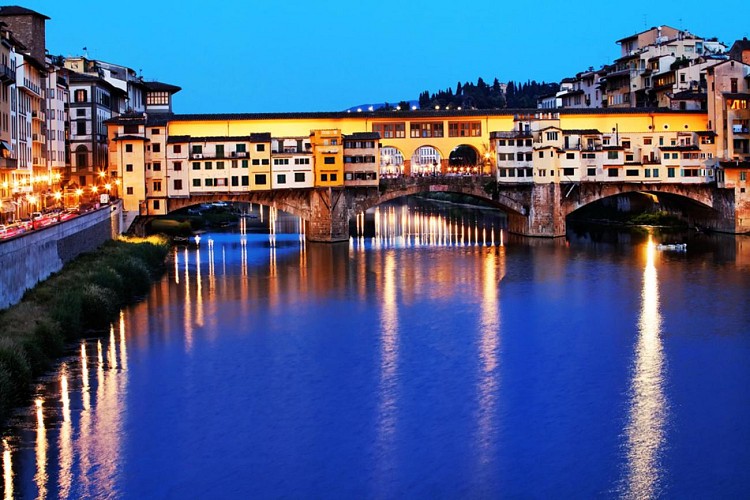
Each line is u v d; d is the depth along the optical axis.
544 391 63.31
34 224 83.25
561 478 49.91
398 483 49.38
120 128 138.12
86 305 79.75
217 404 60.69
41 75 129.50
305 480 49.69
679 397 61.91
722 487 48.81
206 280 107.62
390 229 172.75
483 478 49.88
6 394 57.12
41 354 65.75
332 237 147.75
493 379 66.12
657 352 72.88
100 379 65.06
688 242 141.12
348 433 55.91
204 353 72.69
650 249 133.12
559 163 148.88
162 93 187.75
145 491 48.31
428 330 80.94
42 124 130.50
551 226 149.50
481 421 57.72
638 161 151.62
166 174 139.50
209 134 146.62
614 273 110.75
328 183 146.25
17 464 51.00
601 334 78.88
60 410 58.72
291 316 86.69
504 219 194.50
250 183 142.38
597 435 55.38
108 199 123.75
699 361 70.25
